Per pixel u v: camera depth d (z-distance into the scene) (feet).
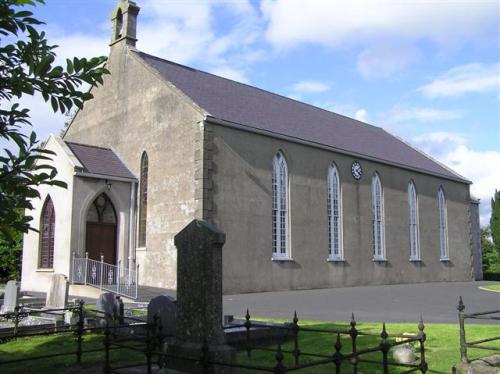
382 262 112.68
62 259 80.69
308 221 95.66
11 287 53.06
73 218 80.53
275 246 89.76
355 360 23.06
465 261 143.74
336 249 102.27
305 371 29.17
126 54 98.73
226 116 85.51
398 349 31.17
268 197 88.53
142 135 91.97
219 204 80.48
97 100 104.58
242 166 84.94
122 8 101.96
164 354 21.98
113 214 87.71
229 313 57.62
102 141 101.45
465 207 147.95
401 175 122.83
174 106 86.07
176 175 83.76
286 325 39.24
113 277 83.66
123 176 88.79
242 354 34.27
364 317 54.34
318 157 99.76
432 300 75.36
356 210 107.45
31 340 40.01
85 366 30.96
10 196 15.99
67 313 46.16
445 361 31.12
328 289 95.20
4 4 15.42
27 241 89.51
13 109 15.87
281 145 92.38
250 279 83.61
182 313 26.94
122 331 39.73
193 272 26.81
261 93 113.70
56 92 16.05
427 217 130.52
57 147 85.71
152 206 87.81
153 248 86.02
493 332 42.19
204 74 105.60
